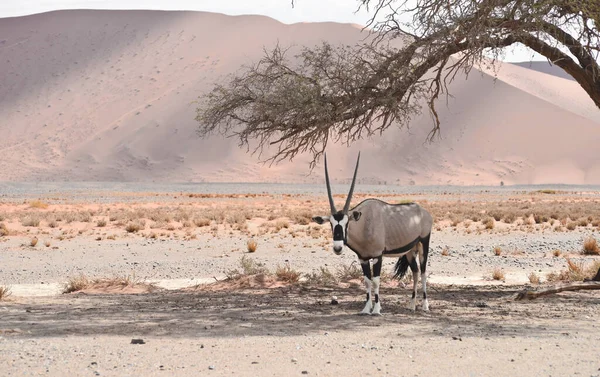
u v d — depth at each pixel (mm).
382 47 20625
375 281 15086
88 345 11250
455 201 94250
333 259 30859
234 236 42844
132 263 29359
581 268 24719
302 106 19281
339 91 19844
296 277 22719
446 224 52750
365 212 14797
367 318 14617
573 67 20062
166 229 47375
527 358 10352
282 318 14617
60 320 14172
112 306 16766
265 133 21078
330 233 44531
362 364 9938
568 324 13891
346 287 21391
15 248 35469
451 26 17469
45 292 21141
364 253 15062
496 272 24984
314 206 79000
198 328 13211
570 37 19469
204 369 9586
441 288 21359
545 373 9398
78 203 81125
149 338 12047
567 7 18656
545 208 73125
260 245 37438
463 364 9938
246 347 11203
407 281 22312
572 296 19094
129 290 21094
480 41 17594
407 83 19594
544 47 19641
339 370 9562
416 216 15609
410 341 11805
